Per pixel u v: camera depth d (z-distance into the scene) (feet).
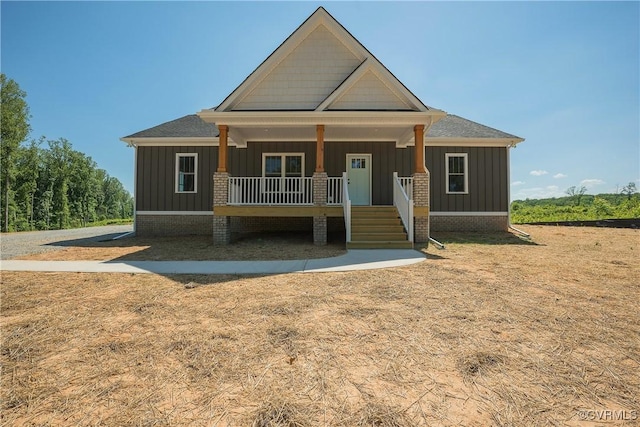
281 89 34.91
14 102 84.58
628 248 28.19
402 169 42.75
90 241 36.88
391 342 9.87
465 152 42.65
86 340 10.24
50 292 15.75
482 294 14.64
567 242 32.37
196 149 43.29
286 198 42.16
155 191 43.16
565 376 7.93
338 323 11.37
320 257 24.95
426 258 23.95
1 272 20.25
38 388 7.63
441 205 42.50
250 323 11.48
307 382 7.74
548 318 11.70
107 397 7.24
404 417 6.42
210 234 42.73
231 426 6.21
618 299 13.87
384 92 34.17
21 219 112.37
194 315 12.36
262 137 41.52
